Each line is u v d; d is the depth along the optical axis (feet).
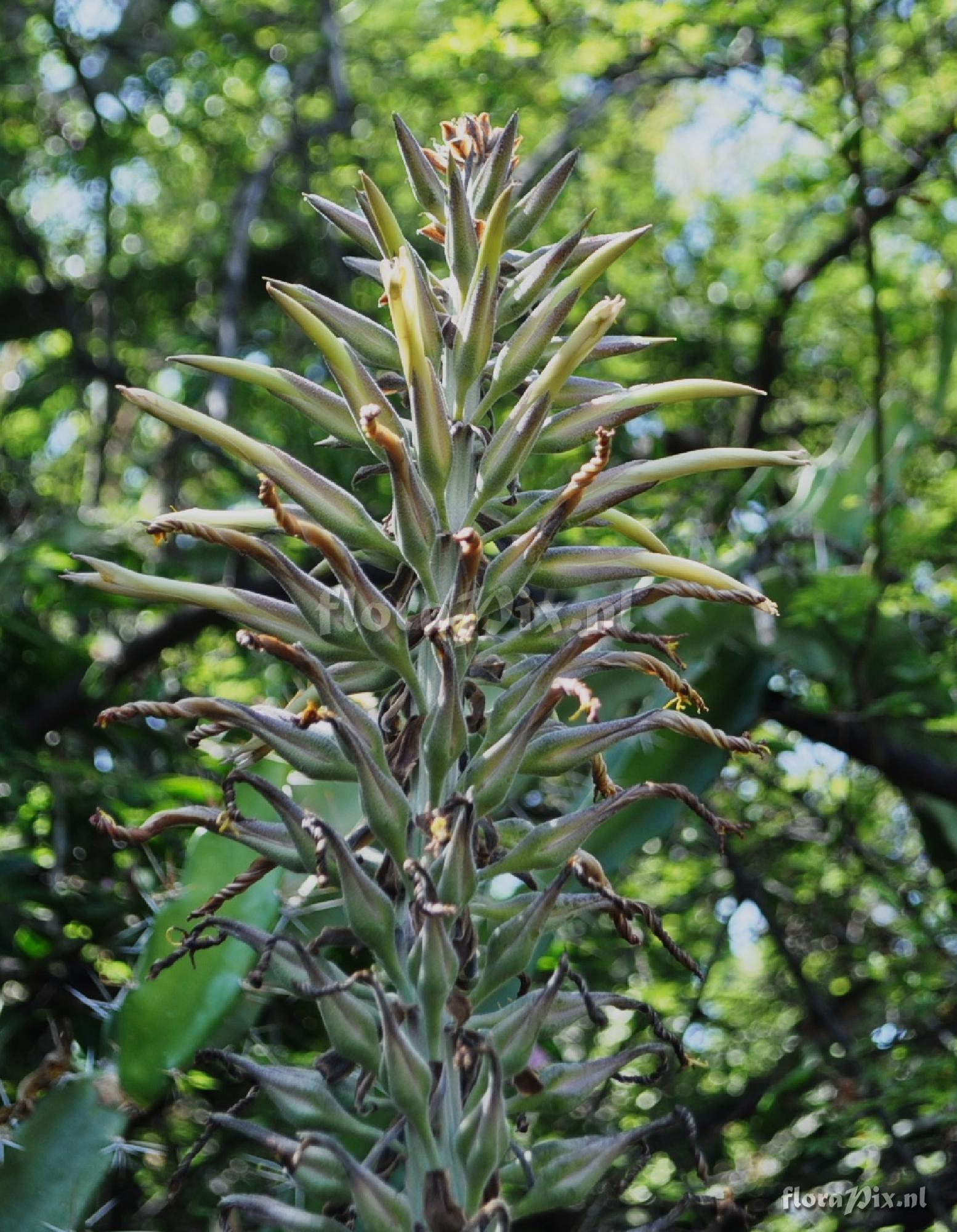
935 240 26.14
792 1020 22.27
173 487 29.30
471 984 6.45
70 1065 9.78
